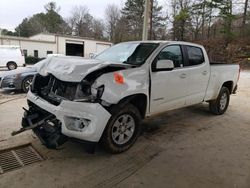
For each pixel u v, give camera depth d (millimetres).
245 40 33906
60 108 3402
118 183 3125
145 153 3967
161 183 3145
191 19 40188
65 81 3502
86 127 3383
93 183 3111
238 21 38250
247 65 27844
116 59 4578
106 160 3695
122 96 3625
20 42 33406
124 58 4508
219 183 3168
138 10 50500
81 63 3682
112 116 3627
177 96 4762
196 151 4102
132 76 3826
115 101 3551
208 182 3188
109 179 3209
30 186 3020
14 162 3613
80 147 4078
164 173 3383
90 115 3342
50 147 3531
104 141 3664
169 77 4461
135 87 3830
